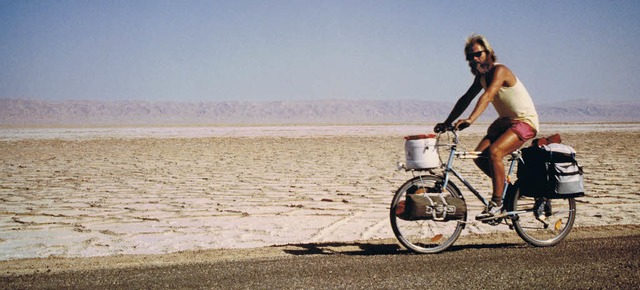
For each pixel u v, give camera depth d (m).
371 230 6.47
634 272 4.30
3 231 6.72
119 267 4.69
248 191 10.14
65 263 5.01
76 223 7.20
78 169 14.60
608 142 26.17
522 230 5.39
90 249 5.71
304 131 49.19
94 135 40.78
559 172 5.29
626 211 7.55
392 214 5.20
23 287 4.15
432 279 4.21
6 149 23.88
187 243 5.94
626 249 5.03
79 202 9.00
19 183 11.67
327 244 5.71
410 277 4.27
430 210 5.17
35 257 5.39
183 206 8.50
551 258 4.78
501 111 5.36
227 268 4.57
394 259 4.86
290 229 6.63
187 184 11.23
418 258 4.89
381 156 18.45
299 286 4.07
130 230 6.69
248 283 4.15
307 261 4.79
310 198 9.23
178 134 42.44
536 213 5.45
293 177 12.34
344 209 8.09
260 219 7.34
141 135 40.38
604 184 10.48
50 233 6.57
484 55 5.26
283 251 5.38
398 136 36.25
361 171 13.52
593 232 6.01
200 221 7.24
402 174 12.75
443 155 16.00
